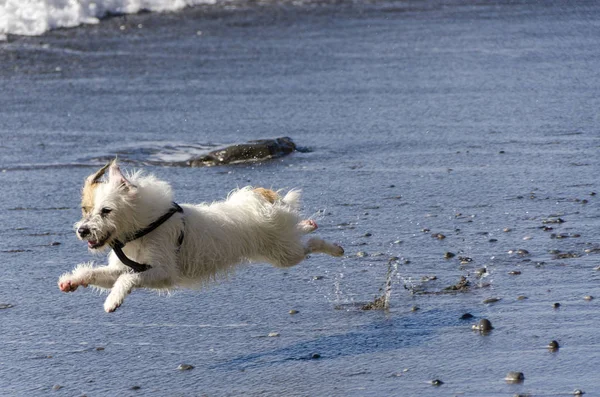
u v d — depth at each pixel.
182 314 10.09
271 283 10.98
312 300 10.37
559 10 36.03
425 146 17.62
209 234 9.48
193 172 16.41
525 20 33.81
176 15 33.53
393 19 34.12
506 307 9.73
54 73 25.25
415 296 10.25
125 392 8.16
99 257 12.01
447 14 35.31
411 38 30.34
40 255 12.09
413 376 8.20
